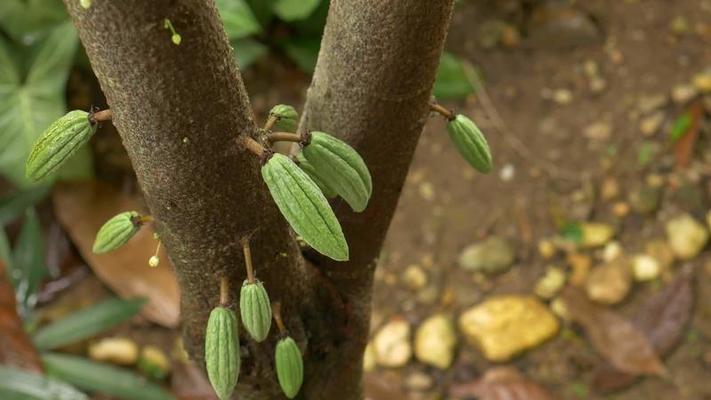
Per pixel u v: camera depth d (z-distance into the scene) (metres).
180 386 2.19
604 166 2.52
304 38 2.66
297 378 1.09
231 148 0.99
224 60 0.95
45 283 2.40
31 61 2.38
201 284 1.10
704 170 2.47
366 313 1.26
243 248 1.06
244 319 1.02
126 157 2.51
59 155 0.98
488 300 2.34
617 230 2.42
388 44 1.04
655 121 2.55
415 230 2.46
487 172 1.13
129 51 0.92
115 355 2.27
